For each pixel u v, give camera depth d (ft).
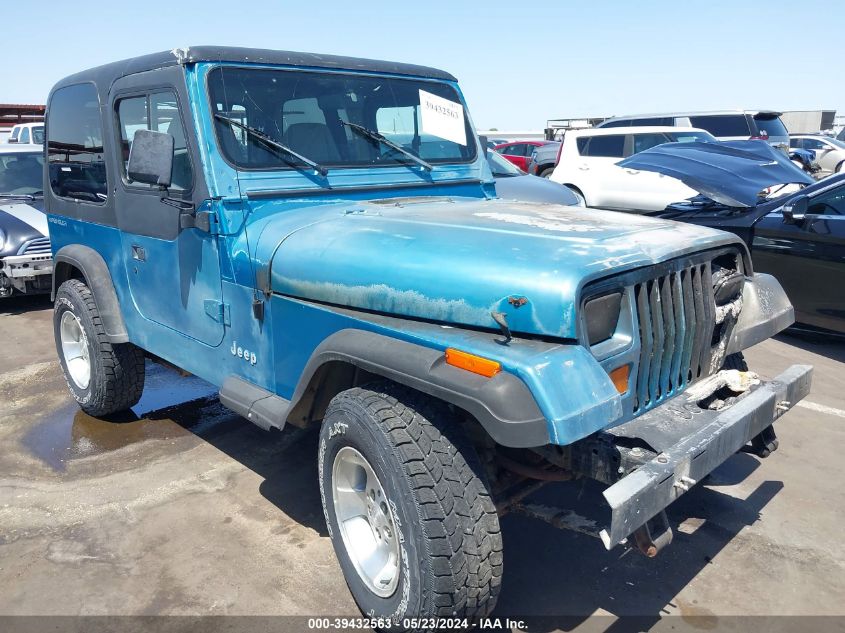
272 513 11.56
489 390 6.82
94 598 9.46
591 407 6.82
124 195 12.48
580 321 7.23
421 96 12.65
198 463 13.35
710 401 9.36
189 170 10.50
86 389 15.01
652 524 7.59
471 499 7.50
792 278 20.16
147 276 12.45
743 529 10.93
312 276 9.18
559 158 40.73
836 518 11.21
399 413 7.86
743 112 45.16
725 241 9.32
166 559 10.32
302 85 11.20
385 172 11.84
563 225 9.08
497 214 9.99
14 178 28.37
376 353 7.93
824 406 15.60
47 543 10.77
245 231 10.24
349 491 9.09
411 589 7.64
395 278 8.34
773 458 13.21
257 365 10.28
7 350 20.90
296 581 9.79
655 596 9.43
